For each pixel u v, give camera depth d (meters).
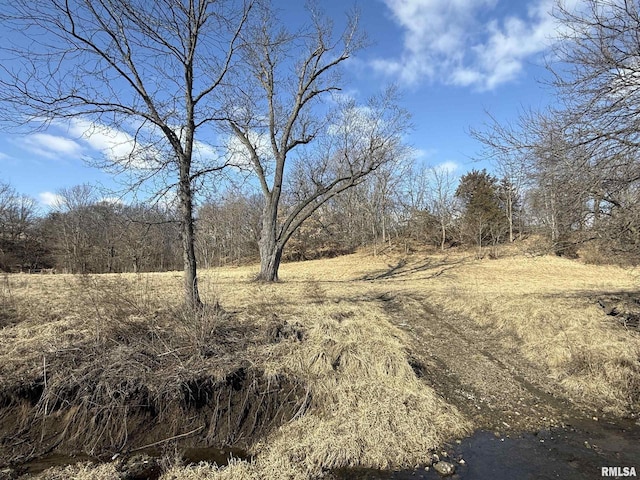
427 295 15.66
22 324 7.86
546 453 5.43
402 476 4.96
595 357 7.91
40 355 6.27
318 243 41.31
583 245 9.07
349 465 5.17
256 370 6.53
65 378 5.86
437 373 8.03
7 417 5.52
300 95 17.48
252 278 19.22
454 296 14.67
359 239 41.94
